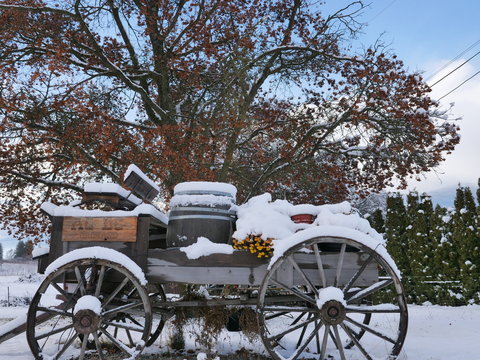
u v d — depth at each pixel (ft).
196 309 18.45
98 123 37.22
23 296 64.54
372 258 15.56
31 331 15.02
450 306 44.78
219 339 22.48
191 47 45.11
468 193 45.91
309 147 45.21
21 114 38.24
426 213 50.90
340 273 15.88
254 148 48.11
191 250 16.37
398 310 14.79
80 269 16.79
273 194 48.62
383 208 75.36
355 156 45.37
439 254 47.83
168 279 16.22
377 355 17.89
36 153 40.75
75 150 38.40
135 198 20.40
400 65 42.45
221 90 41.11
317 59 46.42
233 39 42.98
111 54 44.55
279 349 19.93
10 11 37.37
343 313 14.53
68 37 40.04
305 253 16.17
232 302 17.04
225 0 42.60
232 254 16.29
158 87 45.16
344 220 15.90
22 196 41.68
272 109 46.80
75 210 16.98
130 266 15.31
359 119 41.06
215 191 18.40
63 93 39.11
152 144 36.96
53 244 16.72
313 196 47.65
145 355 18.81
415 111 40.37
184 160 35.86
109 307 17.25
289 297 17.69
